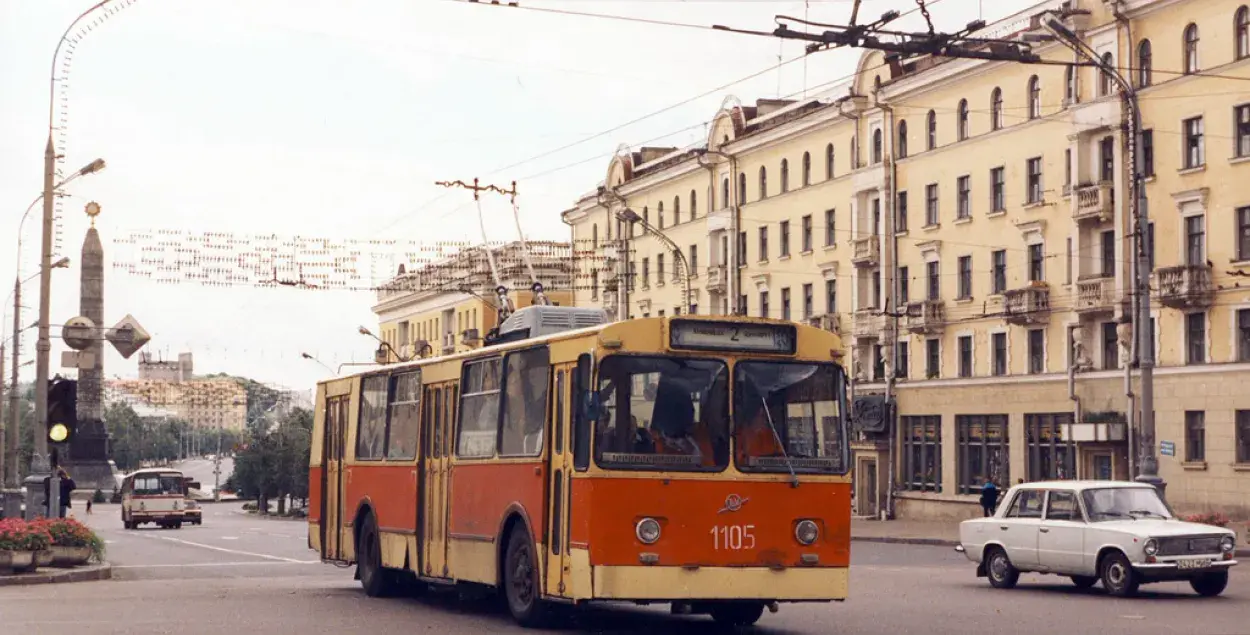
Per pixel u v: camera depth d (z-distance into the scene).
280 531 60.41
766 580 15.91
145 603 21.05
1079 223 52.41
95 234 112.62
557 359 16.80
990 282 57.47
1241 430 46.28
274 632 16.80
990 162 57.41
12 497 36.25
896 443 63.09
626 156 87.81
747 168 74.69
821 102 69.19
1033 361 55.47
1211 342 47.47
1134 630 17.06
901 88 62.06
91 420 116.00
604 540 15.53
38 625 17.48
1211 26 47.44
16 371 53.88
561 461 16.41
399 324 115.69
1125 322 50.38
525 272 63.47
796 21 20.28
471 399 19.33
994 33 56.31
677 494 15.77
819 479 16.22
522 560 17.42
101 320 113.12
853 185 65.56
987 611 19.80
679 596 15.62
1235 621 18.25
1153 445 35.53
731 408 16.09
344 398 24.94
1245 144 46.50
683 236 80.50
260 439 94.19
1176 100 48.66
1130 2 49.88
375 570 22.33
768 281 72.50
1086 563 22.95
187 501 67.12
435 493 20.28
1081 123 52.09
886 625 17.78
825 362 16.56
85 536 28.98
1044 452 54.53
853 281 65.62
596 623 18.12
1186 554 22.20
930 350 61.53
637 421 15.81
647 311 84.31
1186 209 48.31
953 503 59.06
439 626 17.64
